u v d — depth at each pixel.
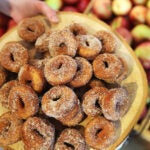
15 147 0.85
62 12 1.01
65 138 0.81
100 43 0.89
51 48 0.88
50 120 0.85
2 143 0.83
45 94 0.82
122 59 0.89
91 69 0.86
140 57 1.18
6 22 1.26
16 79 0.91
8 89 0.87
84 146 0.81
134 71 0.90
